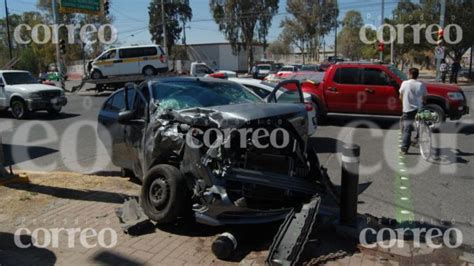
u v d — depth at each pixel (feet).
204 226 15.75
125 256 13.55
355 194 15.06
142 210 16.16
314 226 15.20
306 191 15.84
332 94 40.01
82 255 13.62
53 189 20.18
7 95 49.90
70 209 17.61
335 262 12.99
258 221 14.48
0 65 190.70
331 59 179.11
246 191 15.01
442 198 19.33
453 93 35.78
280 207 15.66
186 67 204.03
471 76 123.24
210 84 19.89
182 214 15.56
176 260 13.30
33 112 56.39
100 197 19.12
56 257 13.51
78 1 86.69
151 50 91.86
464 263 12.96
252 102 18.89
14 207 17.83
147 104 18.02
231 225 15.72
